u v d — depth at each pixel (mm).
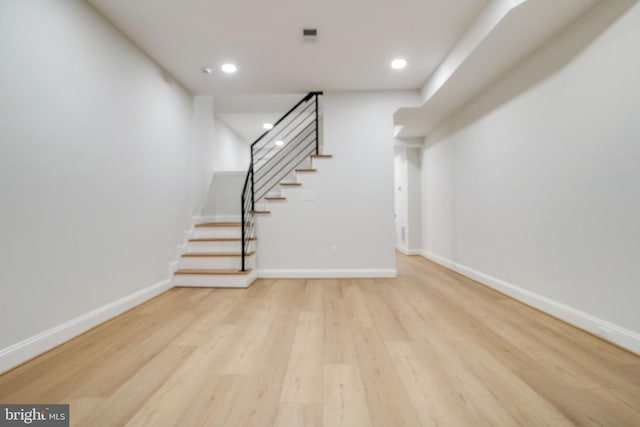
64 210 1876
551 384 1354
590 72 1868
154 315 2332
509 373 1450
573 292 2031
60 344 1809
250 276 3320
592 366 1507
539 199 2334
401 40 2568
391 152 3602
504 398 1254
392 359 1598
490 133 2998
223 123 5328
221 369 1509
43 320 1725
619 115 1693
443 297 2758
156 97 2912
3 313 1517
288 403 1235
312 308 2473
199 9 2154
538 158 2336
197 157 3820
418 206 5336
